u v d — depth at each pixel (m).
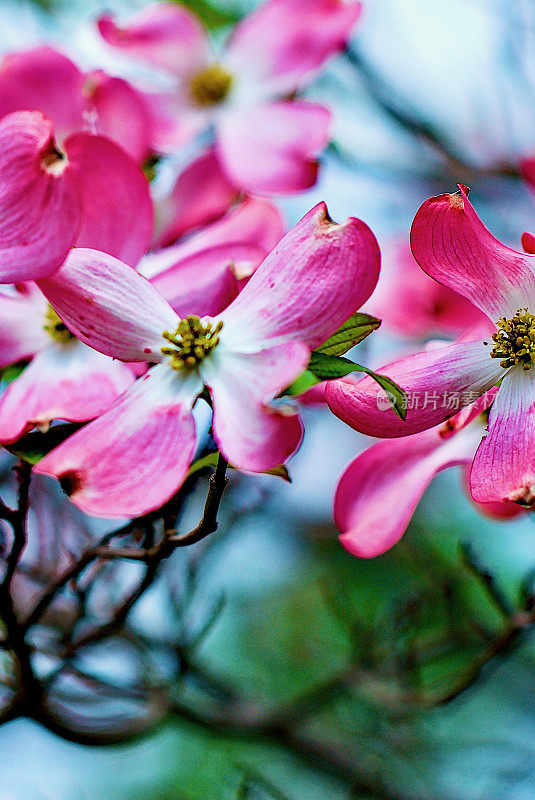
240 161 0.80
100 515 0.66
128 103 0.74
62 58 0.74
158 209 0.77
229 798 0.88
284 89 0.84
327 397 0.67
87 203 0.69
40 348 0.70
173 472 0.67
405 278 0.78
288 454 0.65
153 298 0.68
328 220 0.66
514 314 0.69
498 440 0.68
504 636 0.80
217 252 0.70
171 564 0.85
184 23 0.84
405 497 0.70
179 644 0.84
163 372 0.67
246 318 0.67
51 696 0.82
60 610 0.82
